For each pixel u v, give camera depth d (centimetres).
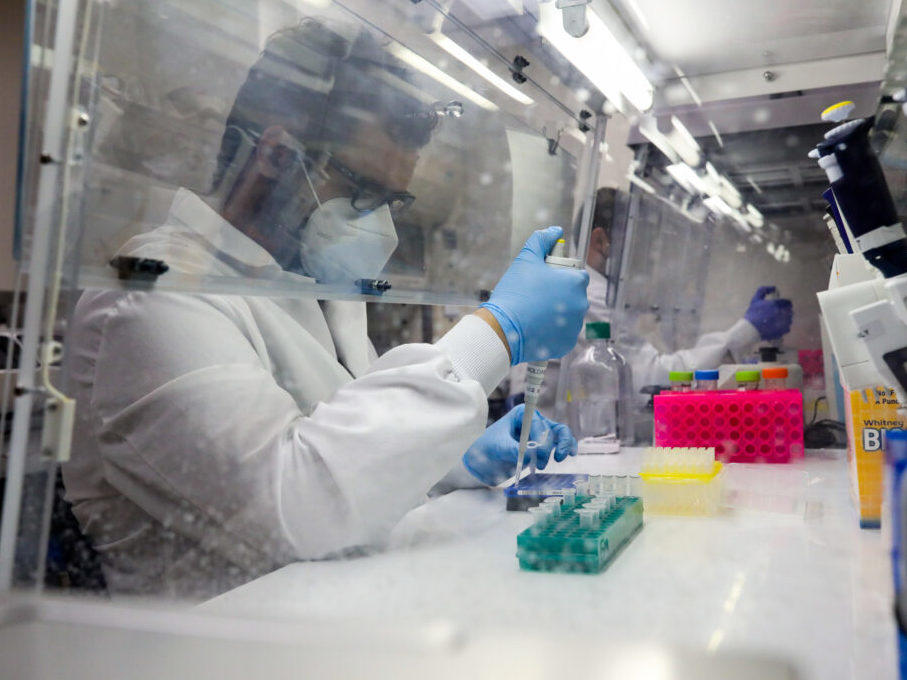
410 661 48
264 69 97
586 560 82
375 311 216
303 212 110
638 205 253
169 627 54
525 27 143
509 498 126
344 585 83
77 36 67
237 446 110
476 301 166
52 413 65
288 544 104
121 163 75
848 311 90
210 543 118
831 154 79
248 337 139
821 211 232
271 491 105
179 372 116
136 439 117
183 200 86
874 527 99
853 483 109
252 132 96
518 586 79
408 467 105
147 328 120
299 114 105
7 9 383
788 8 157
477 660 48
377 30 116
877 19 164
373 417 108
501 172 162
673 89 209
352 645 49
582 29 141
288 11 99
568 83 173
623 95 188
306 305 176
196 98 86
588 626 64
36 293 65
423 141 133
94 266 73
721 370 215
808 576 78
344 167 116
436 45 130
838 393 206
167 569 119
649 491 117
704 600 71
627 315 262
